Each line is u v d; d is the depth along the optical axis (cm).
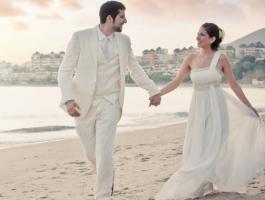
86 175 776
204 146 530
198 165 519
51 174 799
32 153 1088
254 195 522
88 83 505
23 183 732
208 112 534
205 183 531
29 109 2838
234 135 538
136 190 609
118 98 519
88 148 531
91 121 514
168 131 1461
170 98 4219
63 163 921
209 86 538
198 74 535
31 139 1503
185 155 537
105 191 509
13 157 1028
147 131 1477
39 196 637
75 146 1199
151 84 548
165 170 741
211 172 516
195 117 539
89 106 510
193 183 528
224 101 539
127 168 779
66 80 502
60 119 2297
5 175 805
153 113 2580
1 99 3975
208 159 521
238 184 531
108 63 507
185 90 6038
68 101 496
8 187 706
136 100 3812
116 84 517
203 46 538
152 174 714
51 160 973
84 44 504
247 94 5184
